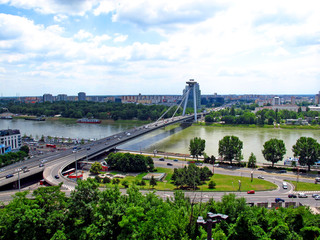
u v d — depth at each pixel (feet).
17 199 262.47
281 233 247.91
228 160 655.35
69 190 440.45
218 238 228.02
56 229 251.39
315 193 442.09
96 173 598.34
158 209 251.80
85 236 238.48
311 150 578.25
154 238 231.09
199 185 485.15
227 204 279.08
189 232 245.45
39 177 573.74
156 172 595.47
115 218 249.34
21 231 238.68
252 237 250.57
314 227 249.55
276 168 609.01
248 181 514.68
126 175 579.48
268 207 370.73
